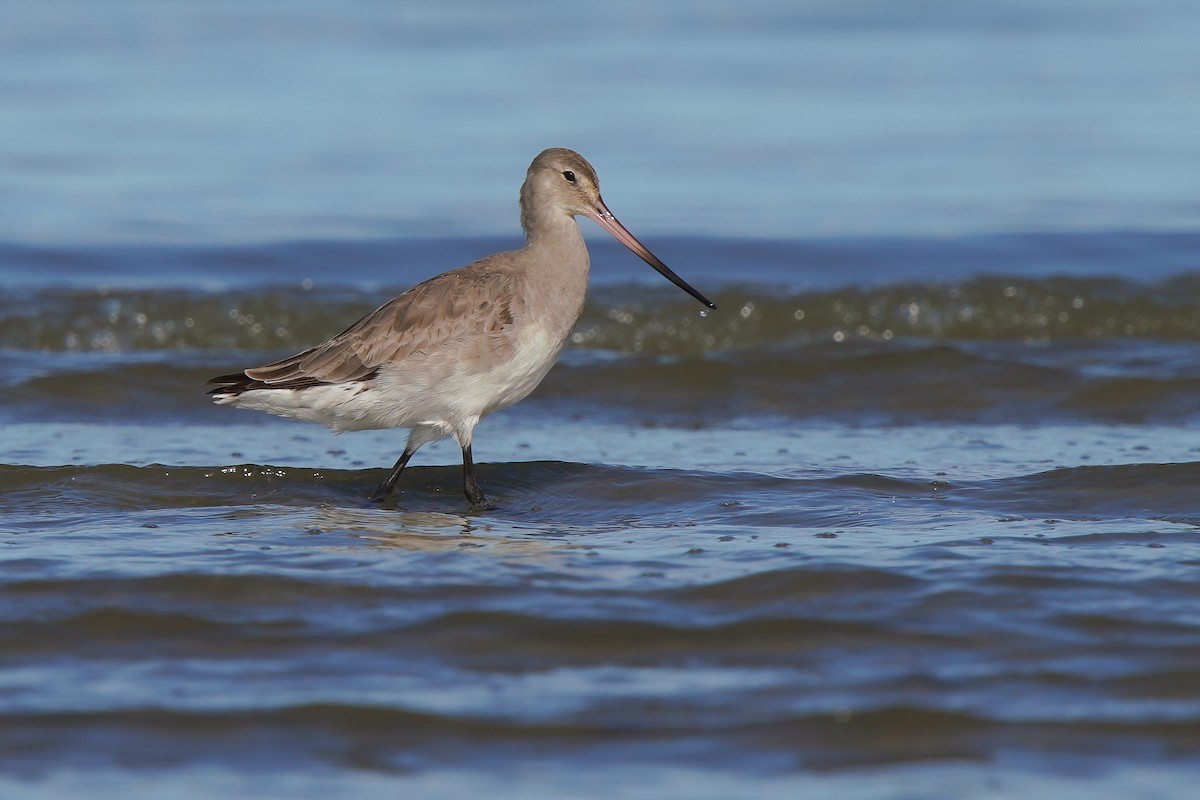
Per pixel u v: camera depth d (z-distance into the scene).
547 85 33.41
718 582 10.30
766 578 10.34
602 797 7.50
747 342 20.53
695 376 17.75
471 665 9.03
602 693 8.62
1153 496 12.66
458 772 7.75
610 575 10.58
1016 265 23.28
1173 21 39.28
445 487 13.55
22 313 20.05
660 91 32.91
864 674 8.86
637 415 16.73
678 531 11.91
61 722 8.25
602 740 8.08
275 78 33.81
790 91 33.09
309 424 16.31
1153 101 31.97
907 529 11.77
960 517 12.16
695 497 13.00
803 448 15.05
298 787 7.59
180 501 13.03
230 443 15.38
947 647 9.22
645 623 9.61
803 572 10.43
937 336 20.66
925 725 8.22
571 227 13.47
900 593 10.07
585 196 13.44
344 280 22.81
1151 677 8.77
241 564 10.80
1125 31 38.28
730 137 29.77
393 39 37.59
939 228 24.78
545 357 13.13
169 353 19.62
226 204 25.95
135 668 8.97
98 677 8.83
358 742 8.06
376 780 7.68
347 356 12.66
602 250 23.91
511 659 9.11
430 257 23.78
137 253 23.48
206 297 20.59
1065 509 12.44
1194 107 31.47
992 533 11.59
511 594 10.16
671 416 16.70
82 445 15.12
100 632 9.48
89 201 25.91
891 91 33.06
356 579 10.42
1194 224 24.92
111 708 8.41
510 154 28.77
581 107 31.62
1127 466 13.38
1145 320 20.59
